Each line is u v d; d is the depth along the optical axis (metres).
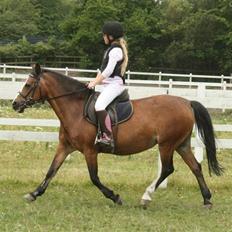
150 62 51.50
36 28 71.25
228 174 12.29
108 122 8.90
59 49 53.72
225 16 51.38
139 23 50.91
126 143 9.09
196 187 11.16
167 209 9.38
